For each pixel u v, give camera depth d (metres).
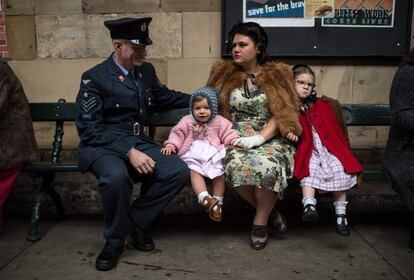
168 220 3.24
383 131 3.64
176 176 2.57
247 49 2.75
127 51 2.59
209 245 2.78
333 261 2.55
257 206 2.68
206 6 3.44
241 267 2.47
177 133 2.75
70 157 3.63
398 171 2.66
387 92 3.58
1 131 2.79
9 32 3.51
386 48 3.44
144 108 2.83
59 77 3.57
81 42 3.51
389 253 2.66
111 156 2.55
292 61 3.52
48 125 3.66
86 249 2.72
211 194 2.94
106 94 2.65
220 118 2.74
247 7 3.37
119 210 2.44
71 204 3.37
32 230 2.85
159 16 3.46
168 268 2.46
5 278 2.34
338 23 3.39
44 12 3.47
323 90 3.57
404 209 3.30
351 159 2.71
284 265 2.50
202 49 3.51
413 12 3.44
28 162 2.89
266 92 2.78
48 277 2.36
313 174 2.65
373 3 3.37
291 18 3.38
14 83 2.88
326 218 3.25
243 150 2.63
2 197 2.79
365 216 3.30
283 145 2.74
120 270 2.44
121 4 3.45
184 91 3.57
